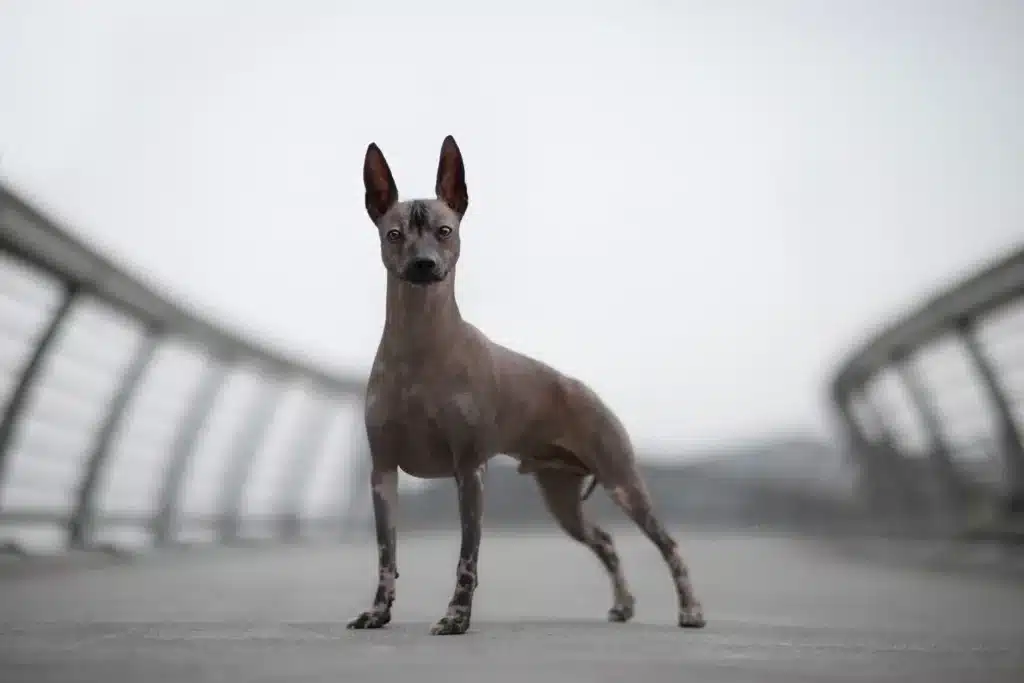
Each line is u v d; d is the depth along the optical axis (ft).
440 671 10.61
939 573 41.42
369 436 17.34
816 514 122.21
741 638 15.57
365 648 12.96
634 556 60.13
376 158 17.75
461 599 16.08
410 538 97.25
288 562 50.83
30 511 42.57
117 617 20.13
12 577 36.52
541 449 19.54
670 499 127.65
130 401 48.47
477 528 16.75
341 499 96.17
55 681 9.75
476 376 17.11
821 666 11.62
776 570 44.88
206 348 56.18
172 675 10.16
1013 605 26.27
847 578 38.96
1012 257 37.42
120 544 50.85
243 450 72.43
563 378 19.38
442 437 16.99
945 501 53.36
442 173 17.67
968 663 12.24
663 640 14.87
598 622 19.77
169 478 58.34
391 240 16.76
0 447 39.73
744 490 127.75
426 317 16.76
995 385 43.60
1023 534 42.29
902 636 16.79
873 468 72.49
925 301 45.70
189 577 37.63
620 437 19.77
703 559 55.72
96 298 42.52
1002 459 43.86
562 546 77.92
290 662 11.30
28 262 37.27
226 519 71.72
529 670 10.79
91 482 47.32
